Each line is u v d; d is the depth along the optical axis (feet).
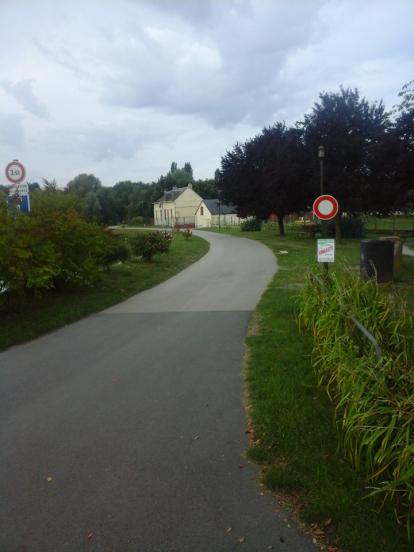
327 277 24.54
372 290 19.72
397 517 9.92
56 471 12.79
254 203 126.41
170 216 300.20
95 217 52.80
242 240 117.91
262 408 15.80
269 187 116.37
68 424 15.75
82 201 49.75
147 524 10.46
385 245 41.47
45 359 23.29
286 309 30.71
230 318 30.53
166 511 10.88
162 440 14.32
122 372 20.85
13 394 18.76
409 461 9.81
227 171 128.36
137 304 37.17
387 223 175.11
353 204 99.35
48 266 31.81
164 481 12.09
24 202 35.55
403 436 10.06
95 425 15.58
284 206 119.55
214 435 14.48
